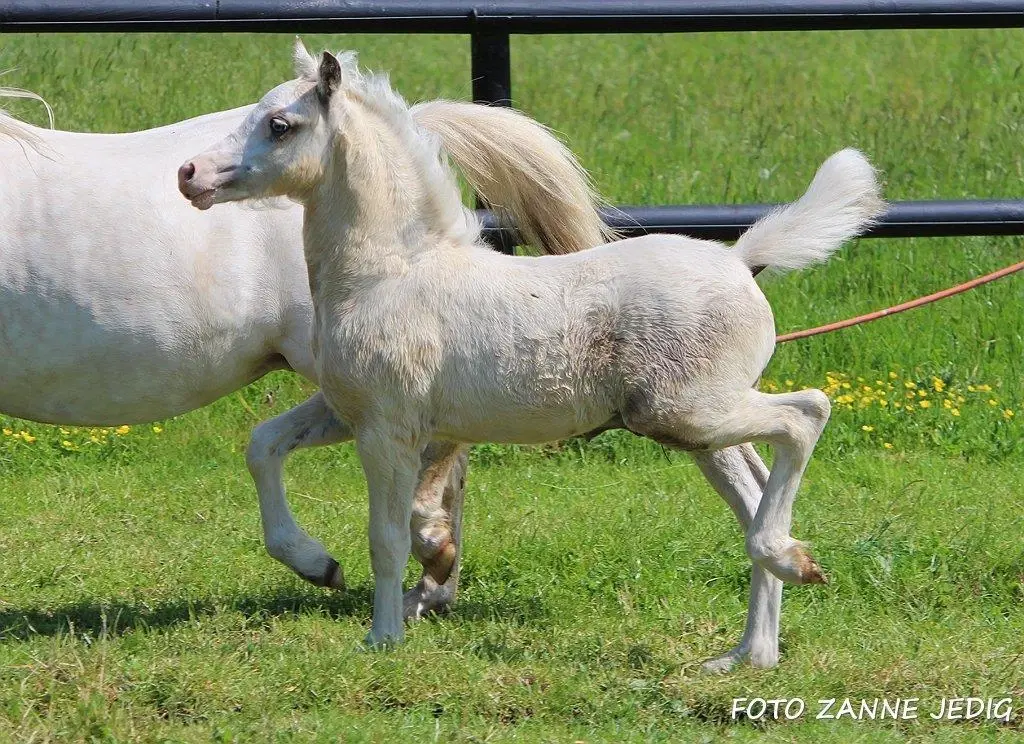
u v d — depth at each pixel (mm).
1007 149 19188
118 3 10734
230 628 8719
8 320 8656
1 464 12797
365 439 7922
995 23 11312
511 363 7660
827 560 9914
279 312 8906
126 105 18609
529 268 7840
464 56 24812
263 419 13641
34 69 20109
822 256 7855
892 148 19062
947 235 11273
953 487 11836
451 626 8891
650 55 26078
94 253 8625
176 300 8719
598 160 19109
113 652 7855
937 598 9445
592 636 8641
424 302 7750
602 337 7582
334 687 7520
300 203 8234
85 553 10523
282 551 9141
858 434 13227
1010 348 14672
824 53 25875
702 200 17328
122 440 13273
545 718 7418
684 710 7473
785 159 19000
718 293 7535
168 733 6902
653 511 11234
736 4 11109
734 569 9906
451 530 9430
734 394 7570
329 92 7613
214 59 21188
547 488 12062
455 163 8586
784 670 7953
